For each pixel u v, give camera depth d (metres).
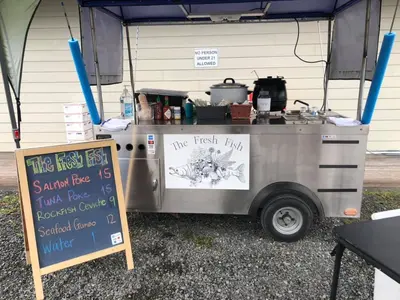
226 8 2.98
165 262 2.28
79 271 2.20
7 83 2.07
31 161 1.94
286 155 2.40
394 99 4.57
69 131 4.72
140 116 2.68
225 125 2.40
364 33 2.46
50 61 4.77
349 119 2.46
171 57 4.68
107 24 2.78
